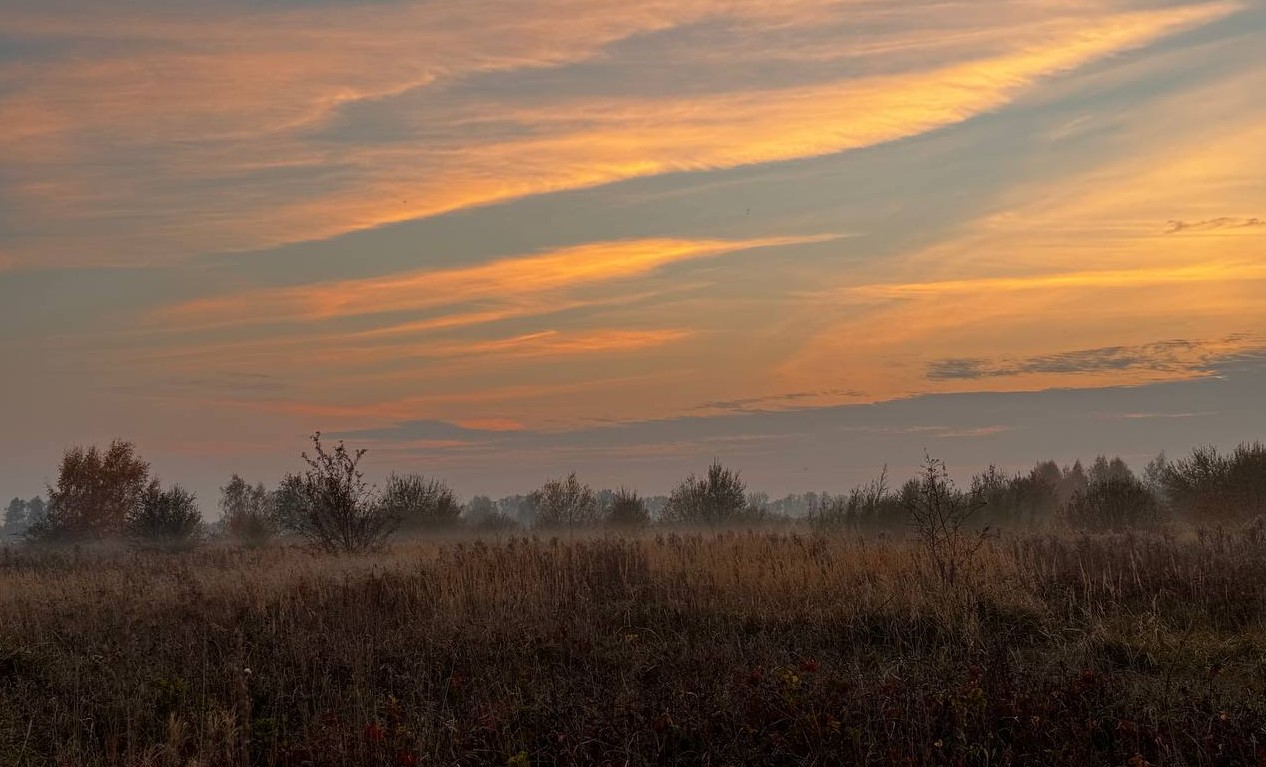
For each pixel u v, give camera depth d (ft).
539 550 56.85
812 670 27.76
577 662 33.68
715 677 28.17
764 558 48.96
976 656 31.07
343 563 58.34
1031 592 40.24
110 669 31.65
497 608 41.47
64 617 41.60
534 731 25.63
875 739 22.86
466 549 64.13
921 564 42.86
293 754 24.34
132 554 92.02
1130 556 45.65
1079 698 25.11
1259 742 22.24
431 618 40.01
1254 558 45.70
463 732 25.14
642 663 31.94
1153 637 33.17
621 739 23.90
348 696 29.45
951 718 23.91
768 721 24.71
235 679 29.96
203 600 44.50
